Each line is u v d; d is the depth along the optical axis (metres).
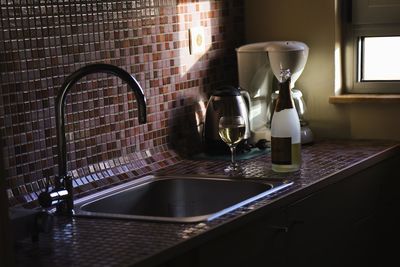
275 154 2.99
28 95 2.64
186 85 3.43
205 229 2.27
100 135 2.97
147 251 2.09
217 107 3.33
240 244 2.43
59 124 2.45
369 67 3.69
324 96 3.67
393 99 3.51
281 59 3.40
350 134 3.65
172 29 3.32
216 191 2.96
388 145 3.46
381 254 3.45
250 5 3.79
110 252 2.10
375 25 3.63
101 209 2.74
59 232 2.32
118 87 3.04
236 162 3.23
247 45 3.53
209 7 3.56
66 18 2.78
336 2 3.61
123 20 3.05
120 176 3.01
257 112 3.53
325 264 2.95
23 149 2.63
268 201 2.55
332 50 3.63
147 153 3.21
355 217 3.17
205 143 3.41
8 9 2.55
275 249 2.62
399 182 3.57
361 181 3.21
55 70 2.74
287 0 3.70
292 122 2.97
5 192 1.87
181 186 3.01
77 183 2.84
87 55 2.88
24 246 2.19
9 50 2.57
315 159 3.20
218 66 3.64
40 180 2.71
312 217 2.83
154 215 2.99
